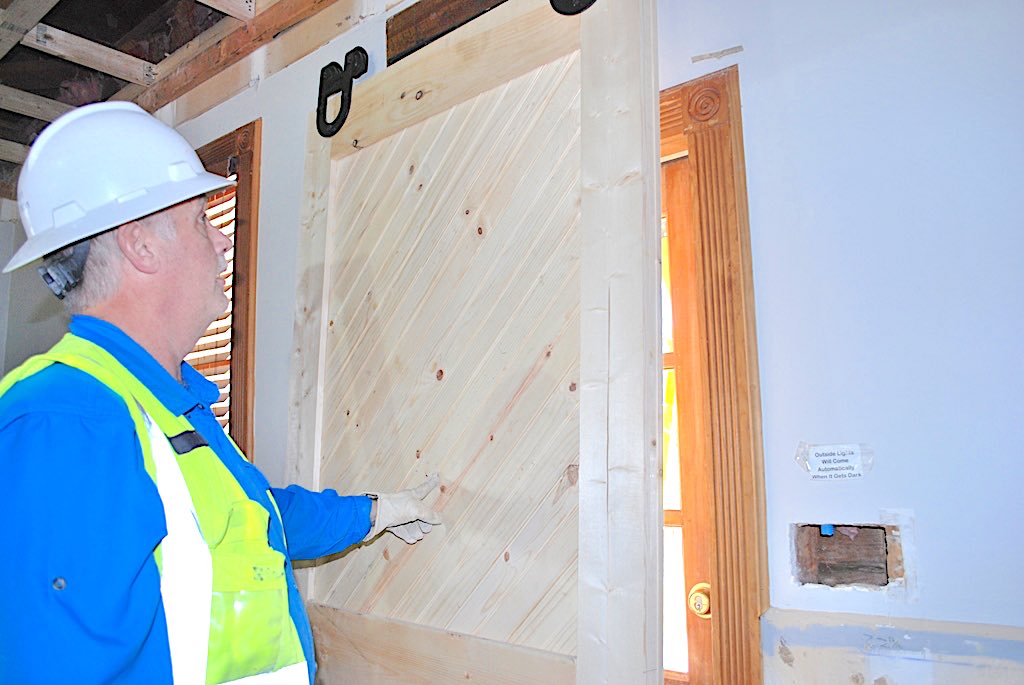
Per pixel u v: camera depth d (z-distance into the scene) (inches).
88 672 28.3
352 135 71.6
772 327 56.3
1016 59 48.8
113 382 33.6
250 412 84.6
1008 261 48.0
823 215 55.0
